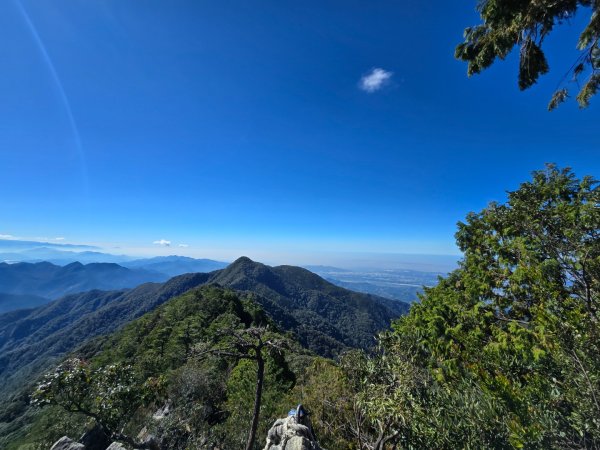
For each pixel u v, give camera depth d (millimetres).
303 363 30422
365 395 8406
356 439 10711
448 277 17031
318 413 12586
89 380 13969
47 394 13000
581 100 6754
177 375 23031
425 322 12047
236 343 13445
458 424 5016
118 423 14508
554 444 3990
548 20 5996
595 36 5816
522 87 7215
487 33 7074
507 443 4363
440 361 7734
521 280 9945
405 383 7422
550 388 4621
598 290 6797
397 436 7477
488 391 4832
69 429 19234
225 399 22281
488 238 13312
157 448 15211
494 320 11344
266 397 17312
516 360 6062
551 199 12641
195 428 17516
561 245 7578
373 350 9812
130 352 59156
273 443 10070
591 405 3914
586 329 4277
